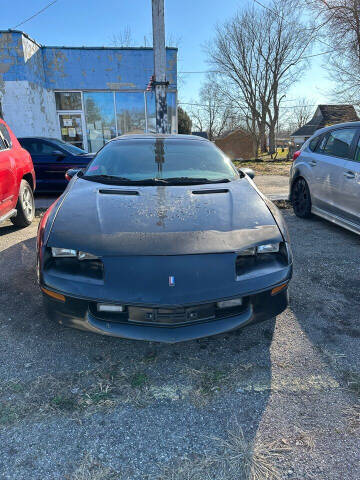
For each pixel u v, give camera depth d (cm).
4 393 187
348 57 1666
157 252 196
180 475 144
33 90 1087
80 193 262
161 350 227
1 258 376
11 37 1002
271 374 205
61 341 233
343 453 155
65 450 155
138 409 179
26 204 498
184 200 248
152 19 715
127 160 319
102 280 194
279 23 3092
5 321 254
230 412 178
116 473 145
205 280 192
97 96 1259
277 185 937
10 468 146
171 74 1225
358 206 404
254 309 204
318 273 345
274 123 3675
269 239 215
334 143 475
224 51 3391
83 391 190
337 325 256
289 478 144
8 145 457
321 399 187
